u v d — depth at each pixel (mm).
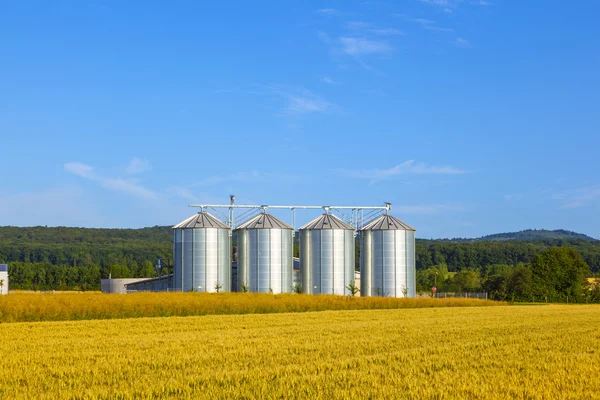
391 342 39188
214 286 108375
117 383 25812
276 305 79438
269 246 109875
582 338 41438
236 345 37750
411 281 113375
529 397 23047
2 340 41500
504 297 150125
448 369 28766
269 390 23969
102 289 132125
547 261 150750
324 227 111688
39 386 25281
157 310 69750
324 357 32500
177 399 22781
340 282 110750
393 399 22703
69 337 43562
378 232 113562
